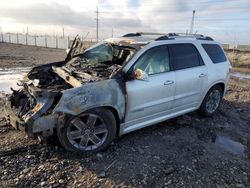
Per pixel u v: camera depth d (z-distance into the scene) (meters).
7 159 3.96
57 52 34.81
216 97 6.29
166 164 4.08
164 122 5.74
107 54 5.26
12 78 11.49
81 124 4.05
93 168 3.84
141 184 3.55
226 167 4.15
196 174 3.88
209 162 4.25
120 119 4.35
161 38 5.04
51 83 4.72
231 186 3.67
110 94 4.11
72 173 3.71
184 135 5.19
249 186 3.71
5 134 4.77
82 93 3.89
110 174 3.72
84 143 4.15
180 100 5.24
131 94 4.35
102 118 4.16
